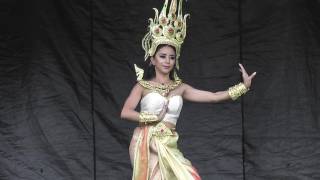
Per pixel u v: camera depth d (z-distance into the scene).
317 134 18.50
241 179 18.58
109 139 18.64
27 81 18.69
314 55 18.55
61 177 18.58
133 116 15.04
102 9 18.81
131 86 18.70
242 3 18.69
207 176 18.62
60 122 18.69
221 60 18.70
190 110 18.70
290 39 18.61
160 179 14.80
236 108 18.66
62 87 18.72
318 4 18.52
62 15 18.77
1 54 18.66
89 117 18.69
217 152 18.62
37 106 18.67
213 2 18.78
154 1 18.75
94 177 18.61
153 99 14.97
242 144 18.62
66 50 18.72
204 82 18.70
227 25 18.75
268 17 18.62
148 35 15.30
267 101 18.61
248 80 15.22
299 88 18.56
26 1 18.72
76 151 18.64
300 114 18.55
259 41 18.64
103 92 18.72
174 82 15.32
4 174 18.55
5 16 18.72
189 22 18.75
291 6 18.61
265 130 18.58
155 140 14.97
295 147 18.52
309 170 18.45
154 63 15.30
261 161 18.55
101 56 18.78
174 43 15.18
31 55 18.69
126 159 18.62
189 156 18.64
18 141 18.61
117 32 18.80
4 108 18.61
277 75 18.62
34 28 18.75
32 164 18.58
